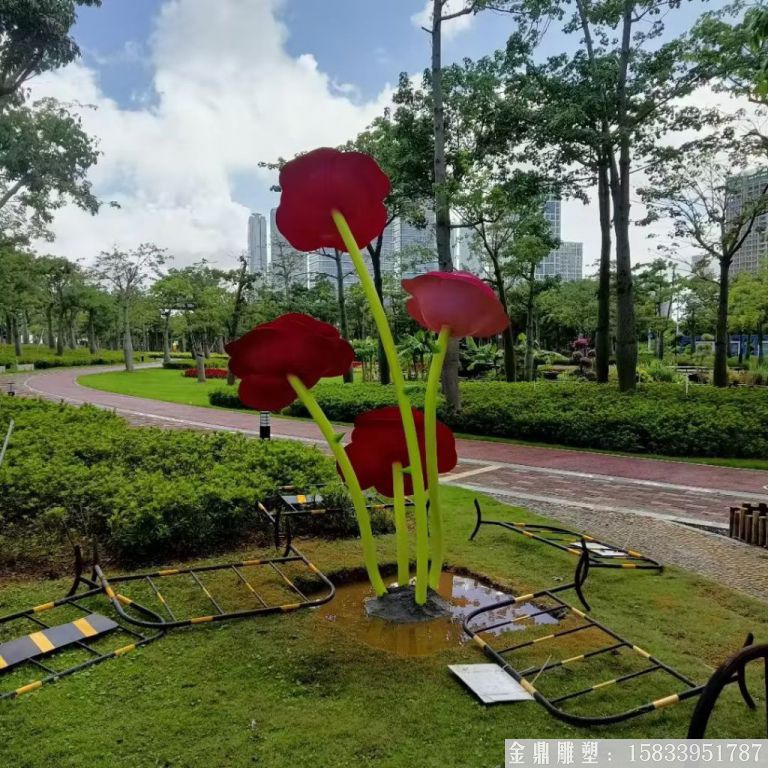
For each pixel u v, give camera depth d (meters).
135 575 3.95
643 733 2.62
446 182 11.82
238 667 3.10
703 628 3.62
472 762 2.41
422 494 3.65
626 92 12.56
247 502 5.16
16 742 2.50
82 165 17.25
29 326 54.94
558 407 12.34
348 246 3.50
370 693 2.88
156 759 2.40
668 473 8.79
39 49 13.32
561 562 4.73
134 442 7.20
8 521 5.09
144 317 39.88
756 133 13.08
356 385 17.88
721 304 16.61
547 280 21.77
